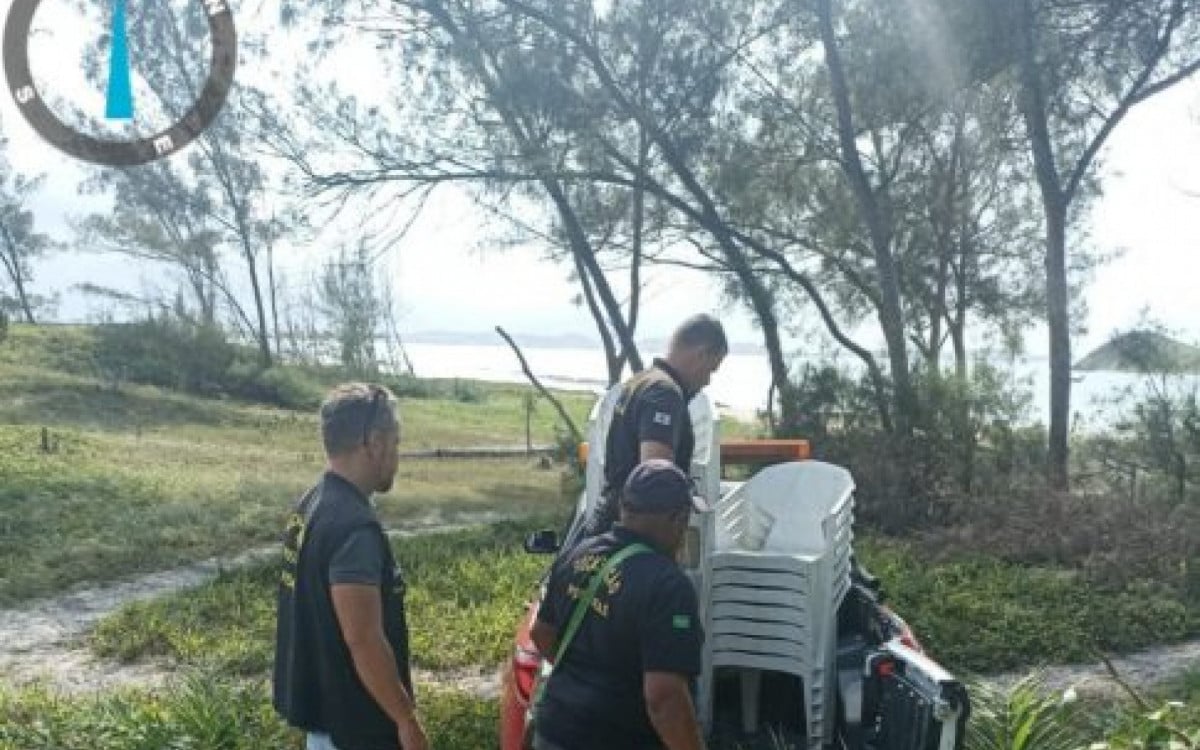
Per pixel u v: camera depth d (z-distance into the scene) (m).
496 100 18.42
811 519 6.30
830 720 5.55
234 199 44.91
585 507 6.05
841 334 18.89
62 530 15.21
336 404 3.78
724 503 6.09
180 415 34.00
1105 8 16.80
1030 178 23.86
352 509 3.68
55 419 30.00
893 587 10.48
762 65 19.80
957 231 23.50
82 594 12.52
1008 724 5.10
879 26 18.25
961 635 9.16
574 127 18.50
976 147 21.17
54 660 9.78
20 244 68.62
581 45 18.42
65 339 42.94
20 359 39.84
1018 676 8.48
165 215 48.44
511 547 14.23
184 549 14.70
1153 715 4.66
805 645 5.49
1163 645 9.41
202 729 6.05
